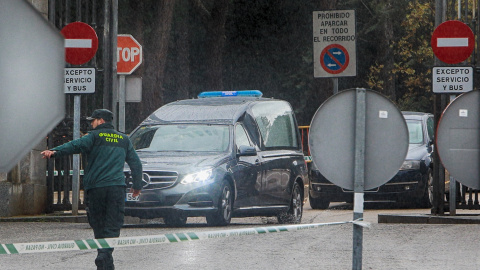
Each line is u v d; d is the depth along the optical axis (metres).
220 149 43.78
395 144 16.58
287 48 128.25
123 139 27.05
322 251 31.03
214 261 28.30
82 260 28.91
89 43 45.72
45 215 48.28
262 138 47.28
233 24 124.38
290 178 48.81
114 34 48.78
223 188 41.66
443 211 42.00
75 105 46.06
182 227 41.81
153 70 78.69
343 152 16.66
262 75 130.12
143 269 26.45
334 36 41.03
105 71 48.81
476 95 15.17
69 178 50.25
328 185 58.50
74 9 87.12
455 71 40.19
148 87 78.62
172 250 31.59
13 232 39.09
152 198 40.56
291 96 130.75
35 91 4.50
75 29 45.66
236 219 53.47
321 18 41.16
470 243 32.62
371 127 16.61
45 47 4.54
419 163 57.22
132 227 42.47
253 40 126.25
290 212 49.25
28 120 4.48
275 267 26.75
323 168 16.69
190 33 117.62
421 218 41.16
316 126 16.67
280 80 130.38
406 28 130.25
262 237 36.06
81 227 42.09
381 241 33.59
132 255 30.12
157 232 38.09
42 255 30.27
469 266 26.66
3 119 4.41
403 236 35.19
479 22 42.53
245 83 130.62
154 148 44.38
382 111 16.59
